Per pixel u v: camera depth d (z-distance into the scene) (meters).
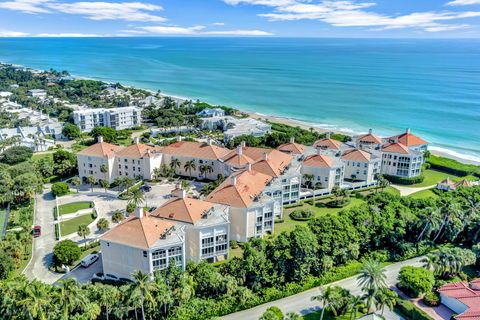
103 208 129.38
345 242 94.94
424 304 84.19
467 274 94.94
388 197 121.12
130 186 143.25
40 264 98.38
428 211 106.88
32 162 161.62
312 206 132.38
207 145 158.12
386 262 100.62
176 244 87.75
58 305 69.56
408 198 120.62
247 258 85.81
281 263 87.62
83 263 96.75
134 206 120.81
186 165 154.75
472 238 108.00
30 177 134.75
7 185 131.88
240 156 142.38
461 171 167.50
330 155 154.50
